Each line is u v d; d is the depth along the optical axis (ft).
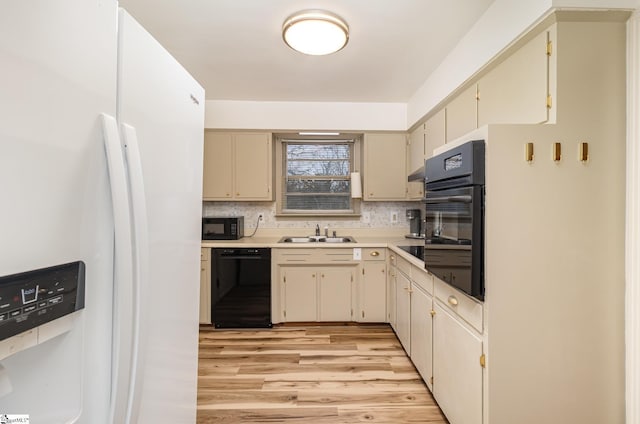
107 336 2.07
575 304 4.22
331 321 10.32
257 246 10.14
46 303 1.69
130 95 2.32
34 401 1.85
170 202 2.97
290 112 11.21
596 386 4.21
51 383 1.88
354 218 12.23
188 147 3.37
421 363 6.91
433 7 5.77
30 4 1.60
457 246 4.73
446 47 7.27
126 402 2.18
